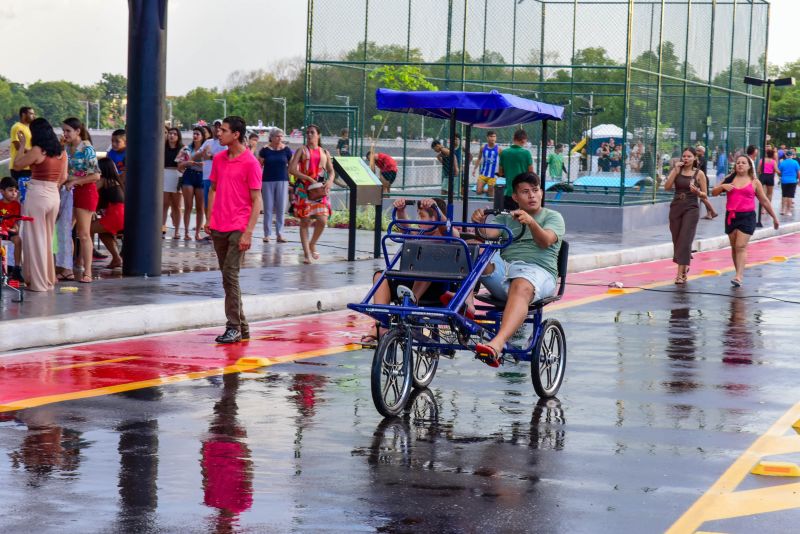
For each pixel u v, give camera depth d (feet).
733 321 67.26
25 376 46.39
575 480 32.99
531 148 153.69
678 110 152.56
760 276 93.35
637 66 139.03
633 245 110.73
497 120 53.36
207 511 29.37
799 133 567.18
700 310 71.97
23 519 28.43
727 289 83.76
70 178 68.74
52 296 62.64
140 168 74.02
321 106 139.33
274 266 82.23
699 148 161.79
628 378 49.03
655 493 31.76
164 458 34.50
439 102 50.16
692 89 158.61
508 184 88.48
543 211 44.80
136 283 69.67
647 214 138.10
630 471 34.06
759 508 30.42
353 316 66.03
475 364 51.67
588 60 139.44
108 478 32.19
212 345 55.01
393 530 28.17
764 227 146.10
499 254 44.83
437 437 37.91
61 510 29.19
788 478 33.60
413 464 34.40
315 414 40.93
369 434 38.11
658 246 110.22
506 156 88.38
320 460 34.65
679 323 66.13
